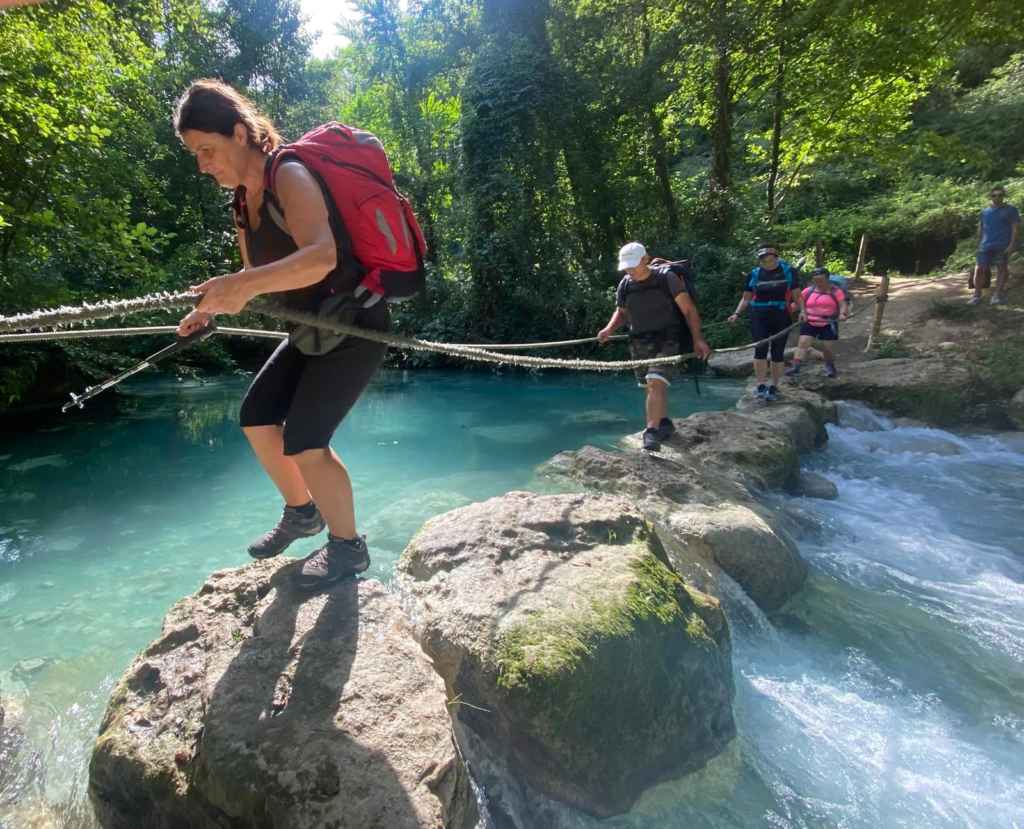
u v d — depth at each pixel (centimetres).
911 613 352
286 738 175
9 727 233
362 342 213
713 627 275
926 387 768
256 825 164
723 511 386
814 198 2198
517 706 210
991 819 222
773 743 254
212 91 189
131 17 1195
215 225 1568
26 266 729
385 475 530
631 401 887
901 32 1213
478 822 193
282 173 180
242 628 223
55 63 718
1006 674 301
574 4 1445
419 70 1641
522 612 237
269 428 234
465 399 924
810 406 685
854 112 1506
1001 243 1021
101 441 665
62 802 206
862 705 278
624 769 222
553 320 1295
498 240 1288
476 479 505
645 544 300
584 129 1398
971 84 2275
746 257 1299
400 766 169
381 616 228
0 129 685
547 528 303
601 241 1460
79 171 802
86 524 434
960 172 2012
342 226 190
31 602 329
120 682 212
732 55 1408
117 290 877
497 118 1312
